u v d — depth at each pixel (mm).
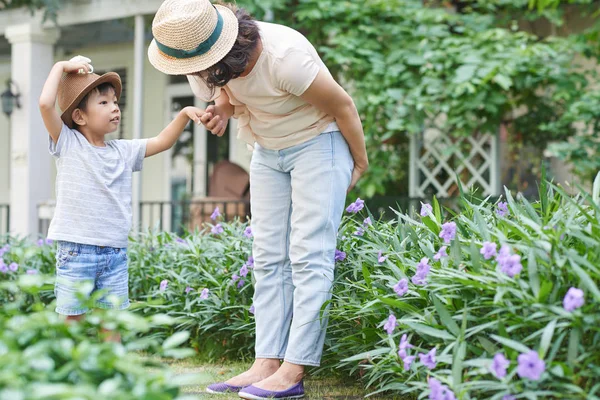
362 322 2781
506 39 6699
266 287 2871
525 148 7238
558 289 2021
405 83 6684
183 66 2521
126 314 1672
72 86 3037
